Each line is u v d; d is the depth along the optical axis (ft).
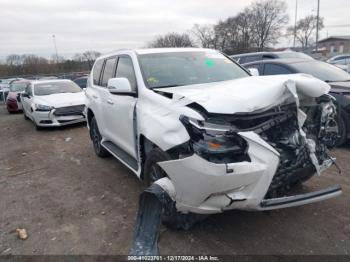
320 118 10.55
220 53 16.19
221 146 8.36
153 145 10.91
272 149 8.43
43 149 23.48
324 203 11.96
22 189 15.61
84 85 58.08
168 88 11.82
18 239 11.01
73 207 13.15
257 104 8.75
